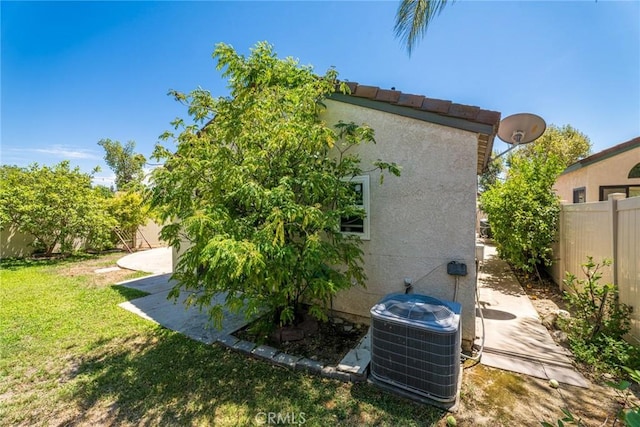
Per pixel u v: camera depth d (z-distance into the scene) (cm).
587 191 933
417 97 403
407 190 428
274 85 425
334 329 455
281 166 402
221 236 309
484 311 520
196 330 471
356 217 470
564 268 630
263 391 308
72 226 1299
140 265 1098
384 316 302
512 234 703
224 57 399
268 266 343
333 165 444
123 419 273
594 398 282
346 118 473
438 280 410
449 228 400
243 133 393
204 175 393
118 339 445
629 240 361
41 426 267
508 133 532
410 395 289
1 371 360
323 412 275
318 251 357
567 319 421
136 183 410
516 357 362
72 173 1362
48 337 454
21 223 1220
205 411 280
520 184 728
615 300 379
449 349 269
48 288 760
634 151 866
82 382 333
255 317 503
